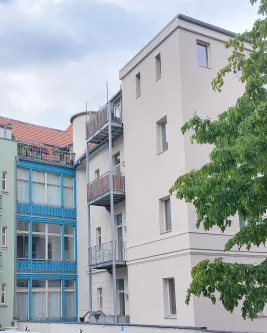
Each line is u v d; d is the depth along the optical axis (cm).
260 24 893
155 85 1725
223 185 788
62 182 2477
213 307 1427
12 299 2114
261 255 1577
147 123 1756
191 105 1574
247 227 822
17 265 2206
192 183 827
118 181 1891
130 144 1866
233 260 1517
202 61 1659
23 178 2331
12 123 2839
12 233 2184
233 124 848
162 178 1638
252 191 751
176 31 1619
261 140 731
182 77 1579
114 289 1797
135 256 1759
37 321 2002
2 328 1931
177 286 1497
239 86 1705
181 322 1457
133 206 1809
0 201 2162
